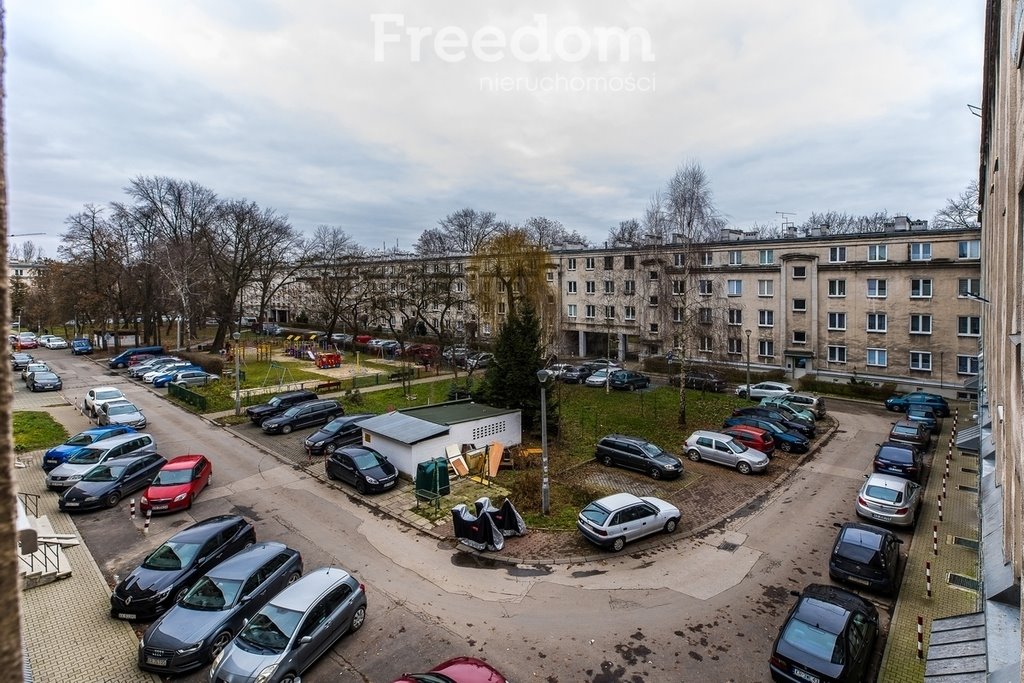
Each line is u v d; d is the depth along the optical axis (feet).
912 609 39.24
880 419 100.58
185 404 107.65
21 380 135.95
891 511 52.03
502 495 61.21
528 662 33.73
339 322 252.21
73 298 178.19
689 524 54.39
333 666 33.14
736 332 144.77
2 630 8.84
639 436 86.43
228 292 180.75
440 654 34.42
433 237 213.66
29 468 69.72
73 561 46.19
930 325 117.29
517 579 43.88
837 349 130.21
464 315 178.81
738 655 34.40
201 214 192.24
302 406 90.84
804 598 34.04
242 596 35.96
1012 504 28.48
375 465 63.77
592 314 177.17
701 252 102.78
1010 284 28.32
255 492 62.44
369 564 46.19
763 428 82.99
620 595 41.47
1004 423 32.83
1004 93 30.60
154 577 38.83
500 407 82.58
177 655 31.94
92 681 31.83
